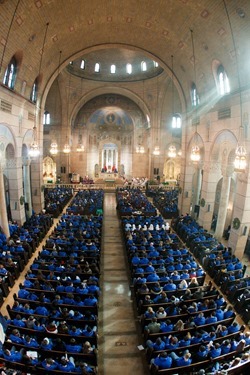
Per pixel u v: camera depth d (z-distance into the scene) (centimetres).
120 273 1436
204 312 963
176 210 2566
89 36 2084
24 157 2127
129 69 3591
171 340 794
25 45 1616
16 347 771
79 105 3806
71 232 1694
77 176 4022
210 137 2030
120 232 2069
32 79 1983
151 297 1077
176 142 3875
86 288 1077
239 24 1326
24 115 1983
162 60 2323
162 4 1590
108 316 1084
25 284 1082
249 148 1518
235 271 1312
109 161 4531
